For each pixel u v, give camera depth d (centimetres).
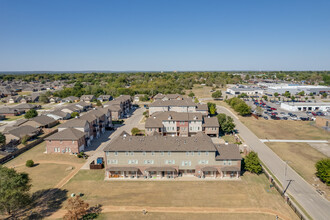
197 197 4816
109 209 4416
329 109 13250
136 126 10312
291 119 11319
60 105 16062
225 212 4322
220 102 16375
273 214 4269
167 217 4188
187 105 11250
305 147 7619
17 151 7162
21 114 13325
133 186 5281
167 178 5634
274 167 6159
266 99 17288
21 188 4156
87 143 7831
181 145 5728
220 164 5638
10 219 4134
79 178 5659
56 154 7131
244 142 8125
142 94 18950
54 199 4766
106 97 17600
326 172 5091
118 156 5731
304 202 4612
